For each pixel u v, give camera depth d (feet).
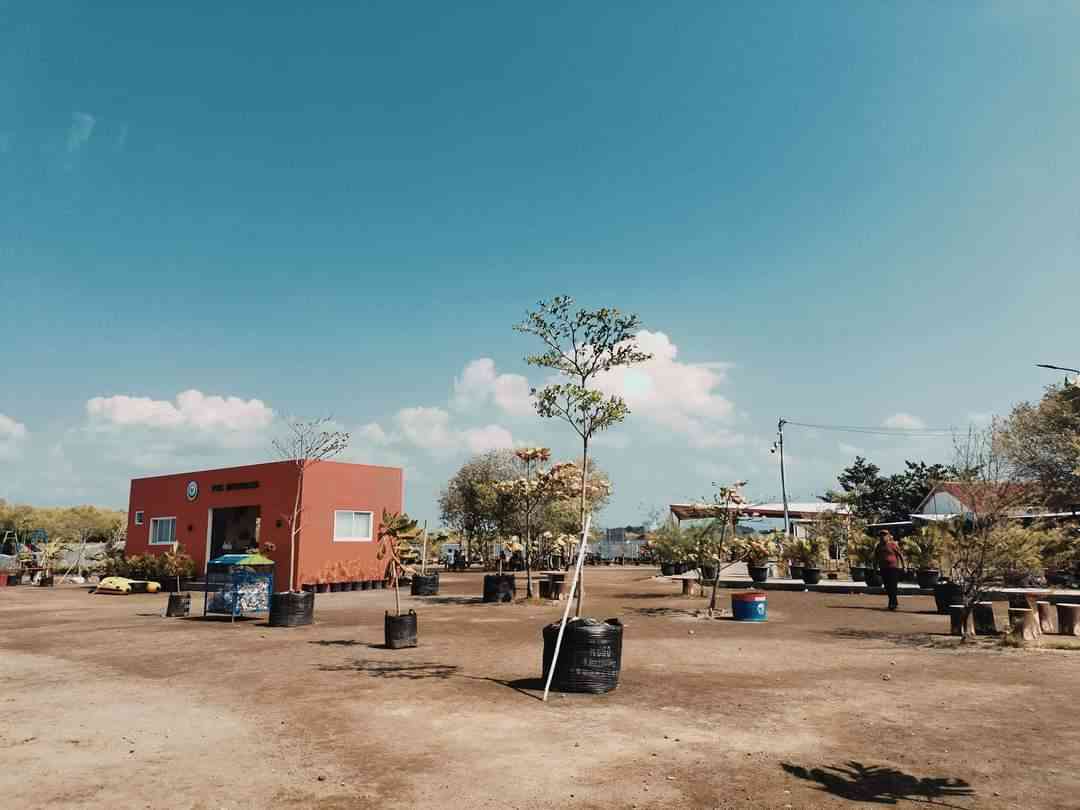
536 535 124.26
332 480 83.66
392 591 83.76
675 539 78.84
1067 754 18.69
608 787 16.30
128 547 105.60
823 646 38.58
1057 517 74.18
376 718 22.71
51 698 26.23
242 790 16.26
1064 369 79.15
